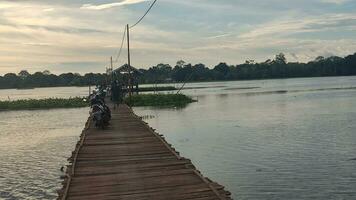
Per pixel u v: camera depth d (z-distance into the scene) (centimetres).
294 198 1614
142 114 5034
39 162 2381
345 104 6022
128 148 1788
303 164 2161
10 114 5984
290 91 10375
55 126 4212
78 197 1083
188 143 2895
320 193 1669
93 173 1338
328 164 2150
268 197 1630
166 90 10531
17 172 2133
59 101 7094
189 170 1348
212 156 2408
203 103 6881
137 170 1372
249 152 2512
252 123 4031
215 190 1106
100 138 2081
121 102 4666
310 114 4766
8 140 3322
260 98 7962
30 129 4028
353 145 2688
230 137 3134
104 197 1082
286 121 4131
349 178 1869
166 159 1539
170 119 4475
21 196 1716
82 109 6562
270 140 2952
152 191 1126
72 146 2933
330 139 2944
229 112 5238
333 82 16250
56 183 1908
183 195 1085
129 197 1079
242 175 1955
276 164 2170
